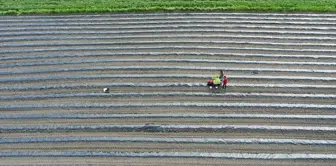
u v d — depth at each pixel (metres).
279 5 33.03
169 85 22.67
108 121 20.00
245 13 31.83
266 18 30.95
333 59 25.61
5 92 22.58
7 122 20.06
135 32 29.27
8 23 31.17
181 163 17.39
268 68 24.61
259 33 28.81
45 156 17.89
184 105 20.95
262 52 26.44
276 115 20.05
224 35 28.59
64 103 21.52
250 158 17.55
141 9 32.62
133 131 19.25
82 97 21.94
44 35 29.33
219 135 18.91
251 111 20.66
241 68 24.56
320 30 29.19
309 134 18.92
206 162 17.44
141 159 17.62
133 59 25.73
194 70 24.41
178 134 19.02
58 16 32.22
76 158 17.75
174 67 24.56
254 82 23.22
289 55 25.92
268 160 17.47
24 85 23.22
